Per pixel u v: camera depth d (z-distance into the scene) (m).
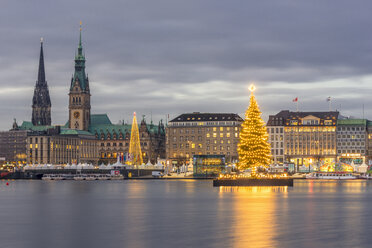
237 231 88.38
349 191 188.12
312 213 112.88
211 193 169.50
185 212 116.12
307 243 78.62
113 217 108.75
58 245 78.75
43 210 124.31
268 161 185.62
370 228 91.75
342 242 79.50
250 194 162.50
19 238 84.19
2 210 124.75
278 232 87.31
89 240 82.06
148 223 98.81
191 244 78.25
